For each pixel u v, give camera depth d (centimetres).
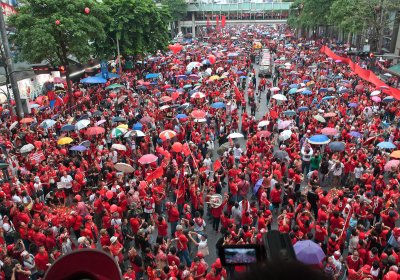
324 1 5944
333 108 2670
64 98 3200
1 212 1437
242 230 1189
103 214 1415
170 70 4494
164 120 2708
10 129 2394
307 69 4506
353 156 1800
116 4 4131
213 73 4509
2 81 3155
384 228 1230
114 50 4328
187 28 11238
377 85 2900
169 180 1752
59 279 153
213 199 1481
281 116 2516
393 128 2239
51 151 1989
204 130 2480
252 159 1814
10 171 1845
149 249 1118
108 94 3581
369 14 4122
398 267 1048
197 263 1038
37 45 2808
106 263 158
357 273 1016
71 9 2933
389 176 1889
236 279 127
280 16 10612
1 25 2369
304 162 1948
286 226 1248
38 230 1242
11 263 1102
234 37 8694
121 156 1977
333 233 1212
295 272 122
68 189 1683
